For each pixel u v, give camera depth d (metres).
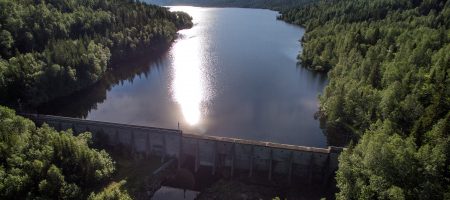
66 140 83.19
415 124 83.06
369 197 68.00
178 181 96.25
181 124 121.81
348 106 111.31
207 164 101.81
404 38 156.88
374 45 169.25
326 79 167.88
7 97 125.88
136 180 92.38
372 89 118.00
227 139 98.00
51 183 75.25
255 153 96.50
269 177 95.75
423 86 102.56
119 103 139.75
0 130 82.25
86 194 81.75
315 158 93.31
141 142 104.44
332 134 114.19
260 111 131.88
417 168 67.25
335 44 188.00
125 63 191.62
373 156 70.31
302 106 136.50
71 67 148.75
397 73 115.94
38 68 136.62
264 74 172.00
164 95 146.62
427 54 126.06
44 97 135.38
